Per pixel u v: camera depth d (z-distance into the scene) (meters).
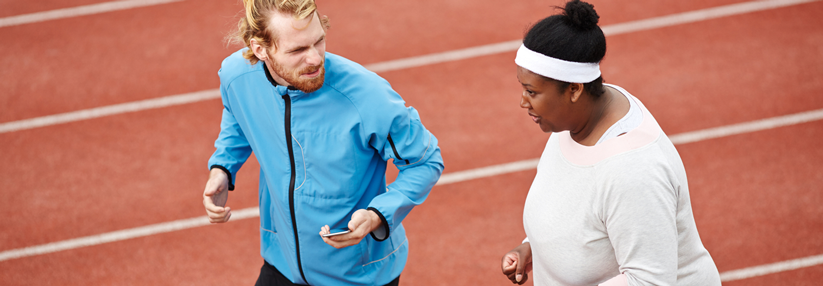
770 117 5.07
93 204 4.41
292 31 1.68
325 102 1.88
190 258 3.93
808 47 5.95
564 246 1.65
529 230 1.79
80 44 6.45
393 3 7.04
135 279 3.79
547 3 6.93
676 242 1.48
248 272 3.82
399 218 1.99
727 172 4.50
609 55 6.05
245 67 2.01
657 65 5.86
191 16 6.90
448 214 4.23
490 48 6.24
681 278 1.64
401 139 1.93
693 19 6.52
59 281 3.79
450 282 3.68
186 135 5.15
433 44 6.35
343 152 1.94
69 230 4.18
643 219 1.43
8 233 4.15
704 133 4.95
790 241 3.84
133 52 6.32
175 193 4.50
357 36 6.51
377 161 2.06
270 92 1.95
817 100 5.23
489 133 5.05
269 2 1.67
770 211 4.09
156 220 4.25
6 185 4.60
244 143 2.31
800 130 4.89
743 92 5.40
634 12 6.71
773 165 4.53
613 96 1.54
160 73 6.00
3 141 5.11
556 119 1.54
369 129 1.89
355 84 1.88
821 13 6.45
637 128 1.46
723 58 5.88
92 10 7.05
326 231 1.82
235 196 4.43
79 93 5.73
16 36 6.58
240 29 1.80
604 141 1.49
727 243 3.86
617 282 1.52
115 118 5.39
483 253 3.89
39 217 4.29
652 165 1.43
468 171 4.64
